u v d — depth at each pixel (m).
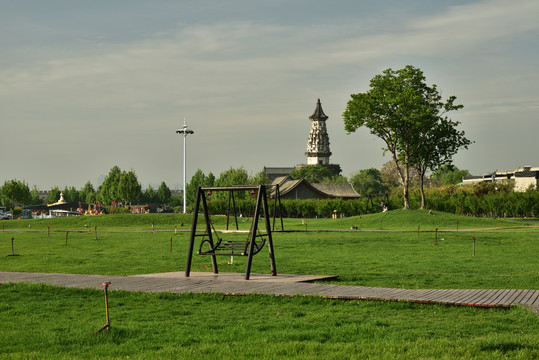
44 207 150.62
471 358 9.78
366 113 71.62
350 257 31.38
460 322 12.59
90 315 13.84
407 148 74.50
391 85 72.38
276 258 31.03
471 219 67.94
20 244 44.66
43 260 31.58
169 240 46.28
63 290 17.00
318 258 30.92
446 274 22.78
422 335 11.47
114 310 14.36
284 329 12.19
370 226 63.47
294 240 43.09
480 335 11.51
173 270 25.72
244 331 11.91
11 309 14.54
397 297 14.92
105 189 158.88
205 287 17.09
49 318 13.52
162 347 10.94
